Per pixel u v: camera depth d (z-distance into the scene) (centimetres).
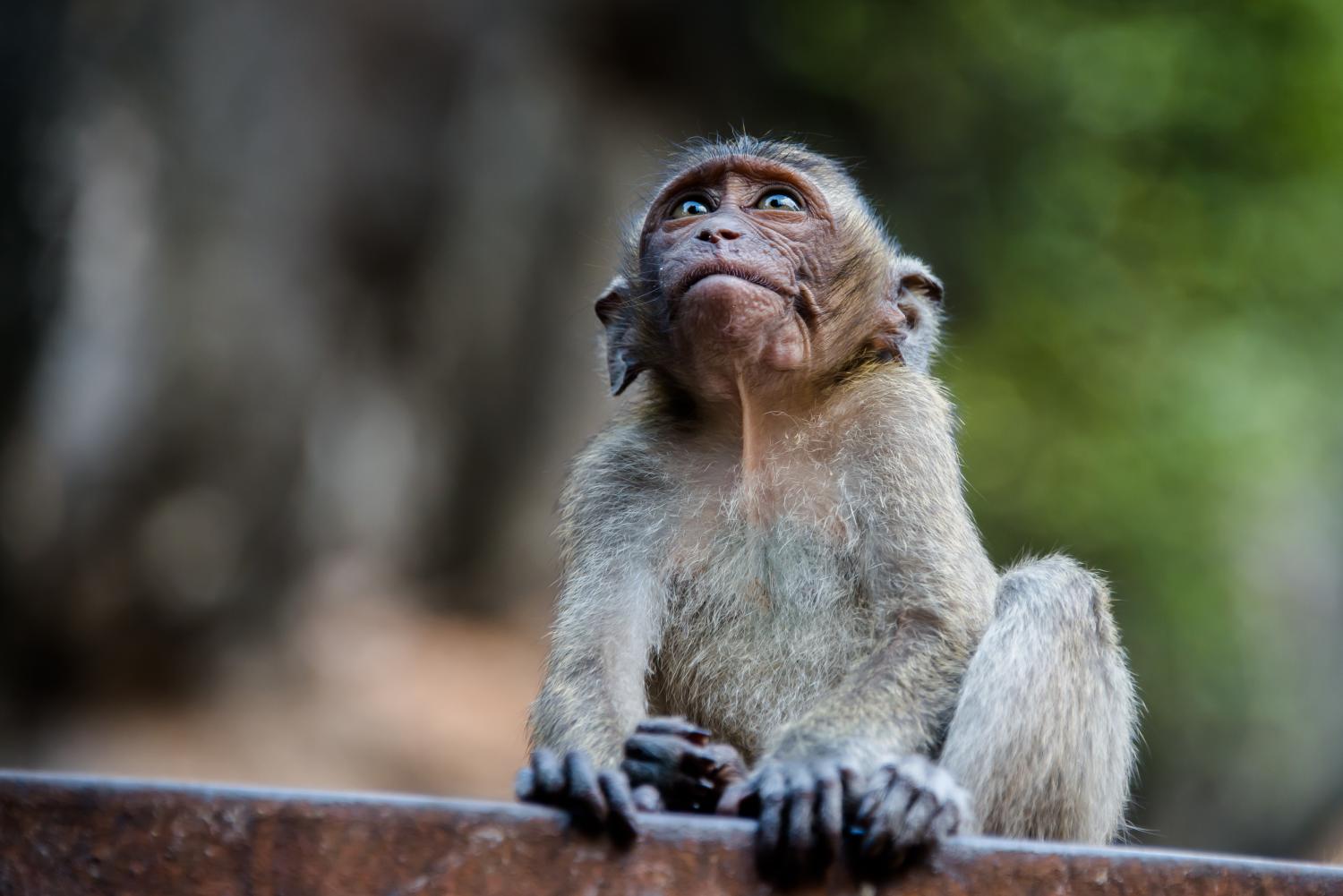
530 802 488
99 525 2297
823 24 2619
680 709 713
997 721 637
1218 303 2523
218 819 451
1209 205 2542
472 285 2742
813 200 745
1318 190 2559
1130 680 727
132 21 2322
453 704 2480
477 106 2688
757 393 729
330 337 2527
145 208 2353
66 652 2269
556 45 2725
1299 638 2561
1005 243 2561
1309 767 2483
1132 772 728
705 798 572
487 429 2848
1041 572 674
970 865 494
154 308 2348
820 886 490
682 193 760
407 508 2784
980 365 2486
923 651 665
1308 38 2530
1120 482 2367
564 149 2762
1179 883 481
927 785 506
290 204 2473
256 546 2423
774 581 711
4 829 446
